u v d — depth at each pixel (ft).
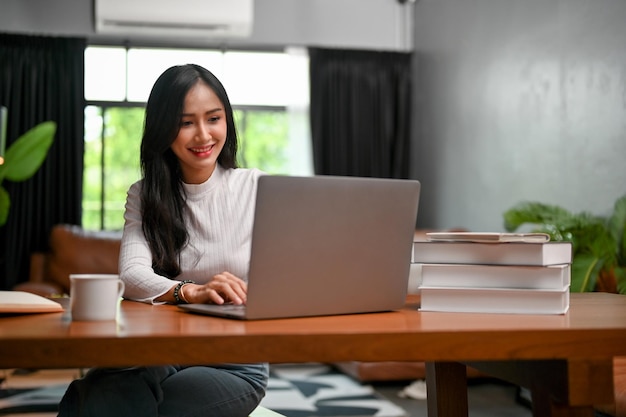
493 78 20.42
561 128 17.29
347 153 25.23
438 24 23.88
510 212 15.96
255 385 6.56
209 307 5.37
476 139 21.42
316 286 5.03
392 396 15.99
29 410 14.23
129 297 6.46
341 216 5.06
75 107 23.67
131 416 5.62
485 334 4.30
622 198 14.65
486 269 5.23
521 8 18.98
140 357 4.01
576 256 14.16
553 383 4.50
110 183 24.75
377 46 26.03
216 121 6.74
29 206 23.36
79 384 5.71
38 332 4.18
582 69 16.52
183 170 6.97
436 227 24.14
